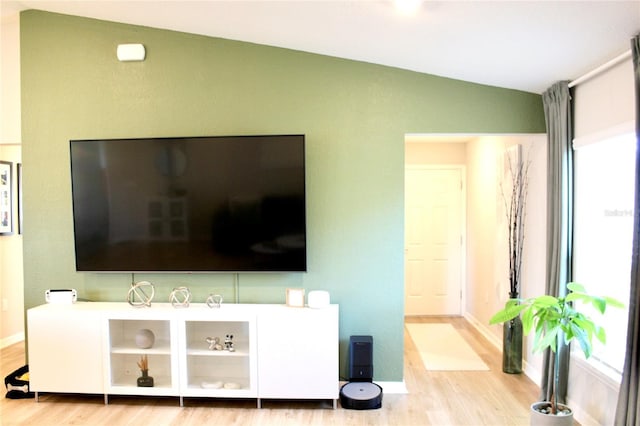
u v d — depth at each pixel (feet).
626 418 7.48
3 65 12.16
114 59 11.60
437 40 9.08
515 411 10.29
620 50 8.25
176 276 11.64
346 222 11.43
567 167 9.95
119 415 10.21
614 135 8.46
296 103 11.41
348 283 11.46
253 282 11.51
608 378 8.63
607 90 8.84
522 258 12.84
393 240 11.39
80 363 10.68
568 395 10.14
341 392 10.65
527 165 12.46
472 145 18.16
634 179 8.21
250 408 10.54
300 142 10.75
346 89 11.35
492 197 15.55
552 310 8.10
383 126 11.35
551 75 9.88
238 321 10.73
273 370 10.40
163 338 11.58
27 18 11.72
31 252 11.87
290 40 10.69
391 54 10.39
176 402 10.88
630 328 7.43
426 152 19.33
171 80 11.55
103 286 11.77
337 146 11.39
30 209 11.85
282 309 10.61
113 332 10.96
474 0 7.17
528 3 6.99
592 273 9.77
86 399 11.08
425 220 19.45
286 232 10.89
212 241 11.06
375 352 11.48
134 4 10.00
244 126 11.48
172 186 11.06
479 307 17.19
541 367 11.62
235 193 10.94
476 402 10.78
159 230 11.16
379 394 10.53
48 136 11.76
